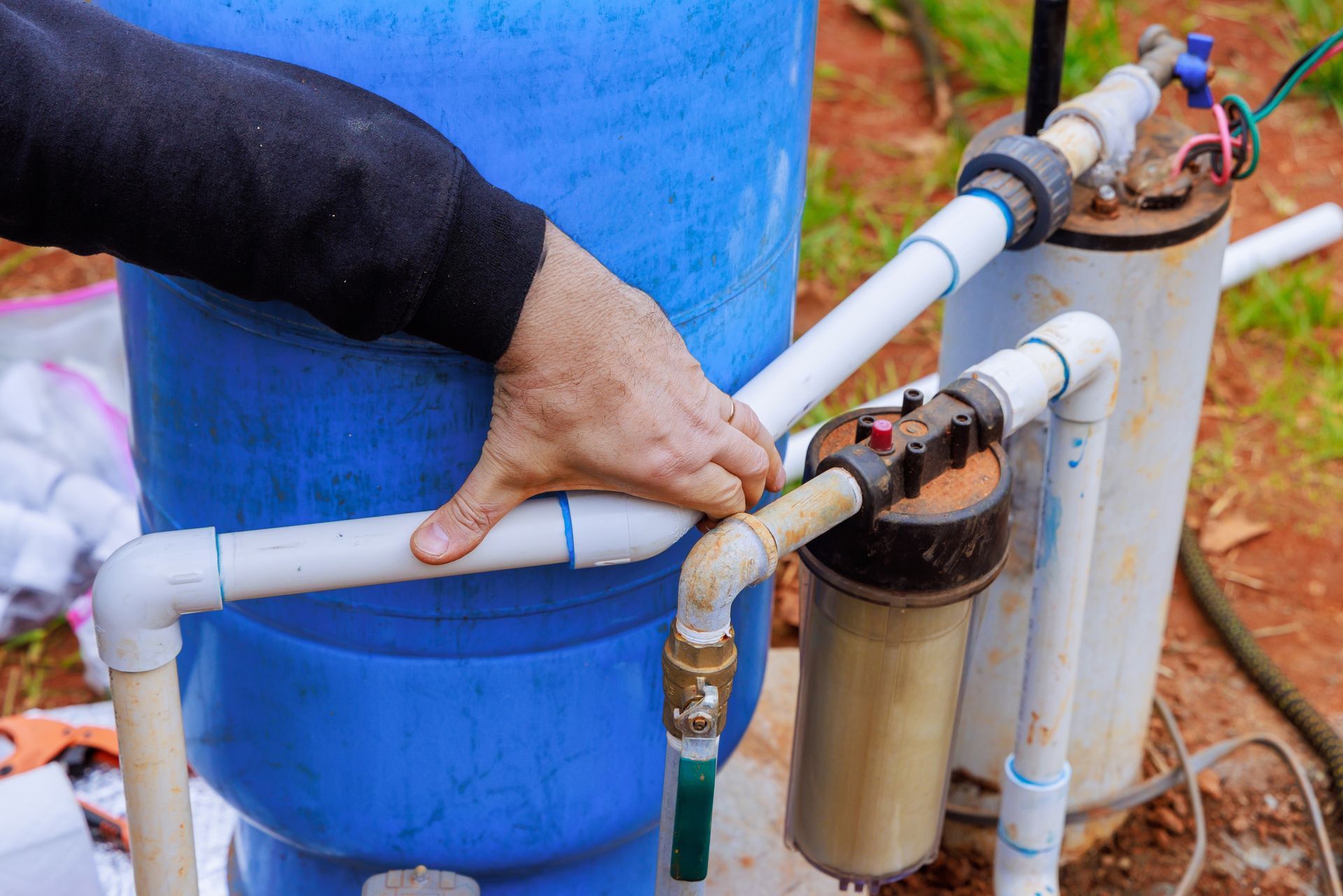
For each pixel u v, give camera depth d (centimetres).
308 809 124
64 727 174
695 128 99
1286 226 257
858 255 283
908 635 110
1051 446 123
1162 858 180
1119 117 130
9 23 83
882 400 201
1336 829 184
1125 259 133
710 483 96
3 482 208
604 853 142
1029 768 138
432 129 89
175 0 94
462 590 109
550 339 89
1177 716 199
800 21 106
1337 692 203
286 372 102
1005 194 119
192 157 83
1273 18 355
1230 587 222
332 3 89
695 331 108
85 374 231
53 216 87
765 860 162
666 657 98
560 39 90
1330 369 258
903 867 126
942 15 346
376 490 106
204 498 113
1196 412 149
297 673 116
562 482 97
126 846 163
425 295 87
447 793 120
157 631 98
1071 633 130
